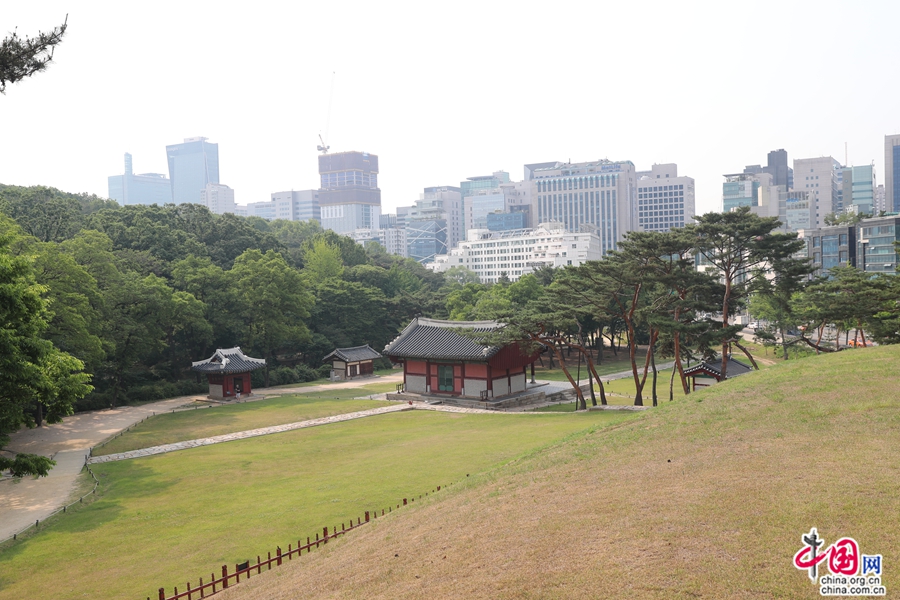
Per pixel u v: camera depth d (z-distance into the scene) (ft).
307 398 200.85
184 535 73.31
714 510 41.09
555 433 112.68
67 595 58.75
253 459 116.57
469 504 57.67
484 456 97.45
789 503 40.06
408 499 77.46
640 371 261.24
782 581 31.89
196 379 230.07
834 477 43.14
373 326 307.17
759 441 55.72
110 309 189.16
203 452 126.11
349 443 126.62
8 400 77.66
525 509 50.44
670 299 155.74
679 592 32.24
